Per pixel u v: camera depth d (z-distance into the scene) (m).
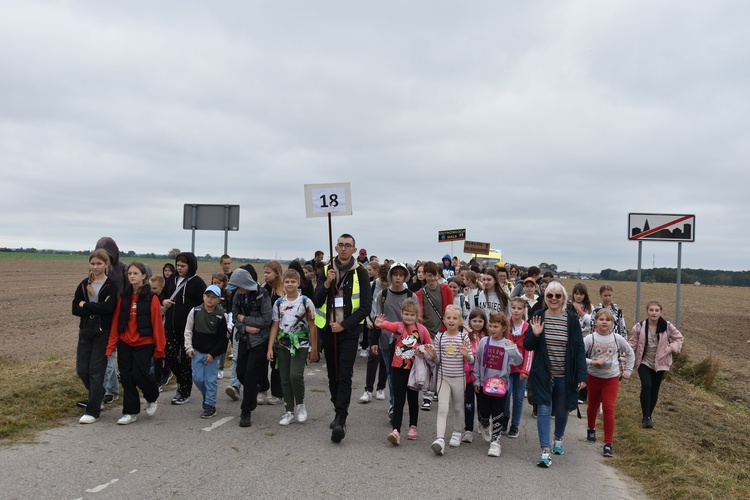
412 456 6.26
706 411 10.07
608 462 6.53
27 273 44.75
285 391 7.32
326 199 7.91
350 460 5.97
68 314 20.34
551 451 6.72
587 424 7.82
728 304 41.53
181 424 7.05
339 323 6.67
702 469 6.30
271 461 5.81
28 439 6.12
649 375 8.19
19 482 4.95
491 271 9.62
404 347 6.66
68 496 4.72
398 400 6.69
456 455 6.43
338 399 6.66
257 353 7.11
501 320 6.74
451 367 6.63
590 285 70.19
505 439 7.30
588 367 7.07
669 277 128.25
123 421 6.91
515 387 7.39
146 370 7.05
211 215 12.65
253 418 7.54
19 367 9.59
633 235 13.16
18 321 18.25
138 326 6.95
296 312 7.21
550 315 6.55
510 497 5.20
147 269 8.56
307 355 7.36
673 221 13.09
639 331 8.34
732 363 16.47
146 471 5.34
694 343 20.17
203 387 7.46
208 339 7.42
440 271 8.75
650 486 5.76
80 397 7.79
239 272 7.11
